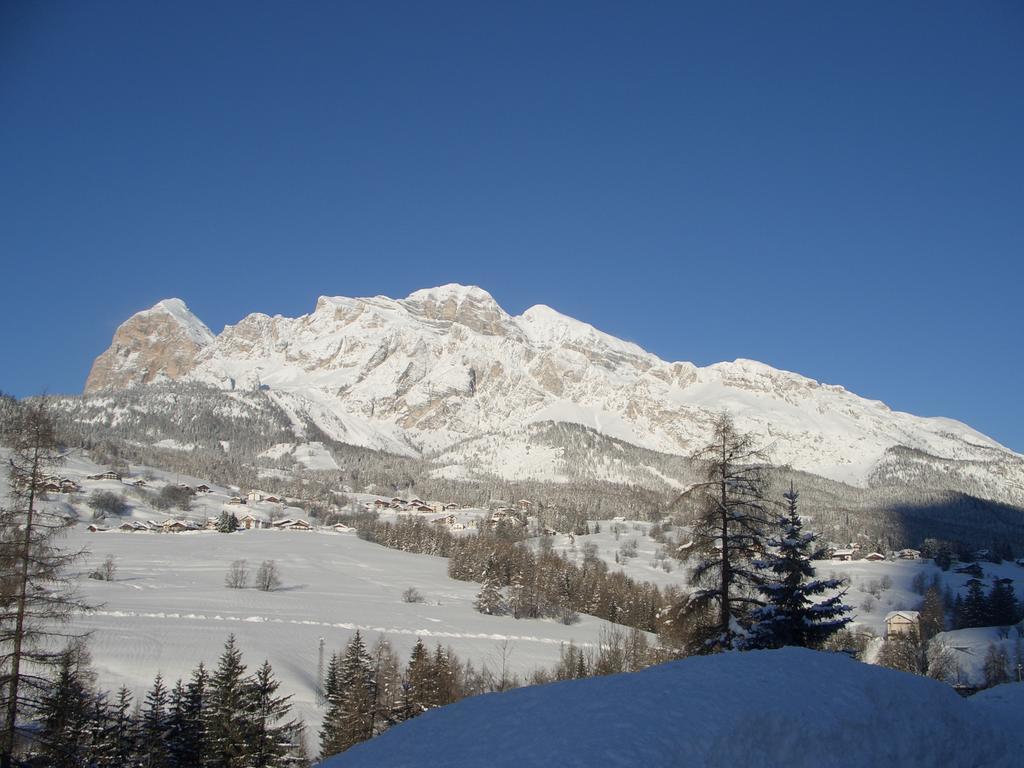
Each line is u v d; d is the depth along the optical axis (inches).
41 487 1046.4
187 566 5969.5
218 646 3164.4
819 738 539.5
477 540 6668.3
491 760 489.7
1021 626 3703.3
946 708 629.0
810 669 649.0
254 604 4471.0
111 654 2842.0
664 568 6727.4
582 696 604.7
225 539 7514.8
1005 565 7278.5
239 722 1632.6
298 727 1945.1
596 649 3846.0
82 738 1375.5
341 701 2089.1
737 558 1051.3
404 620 4318.4
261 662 3006.9
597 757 473.4
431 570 6545.3
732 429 1080.8
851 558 7381.9
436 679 2251.5
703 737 505.0
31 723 1364.4
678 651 1107.9
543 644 3907.5
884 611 4938.5
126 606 4010.8
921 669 2044.8
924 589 5713.6
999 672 2380.7
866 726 567.8
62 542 6368.1
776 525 1061.8
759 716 539.2
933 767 571.8
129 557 6190.9
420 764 507.5
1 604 1001.5
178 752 1611.7
